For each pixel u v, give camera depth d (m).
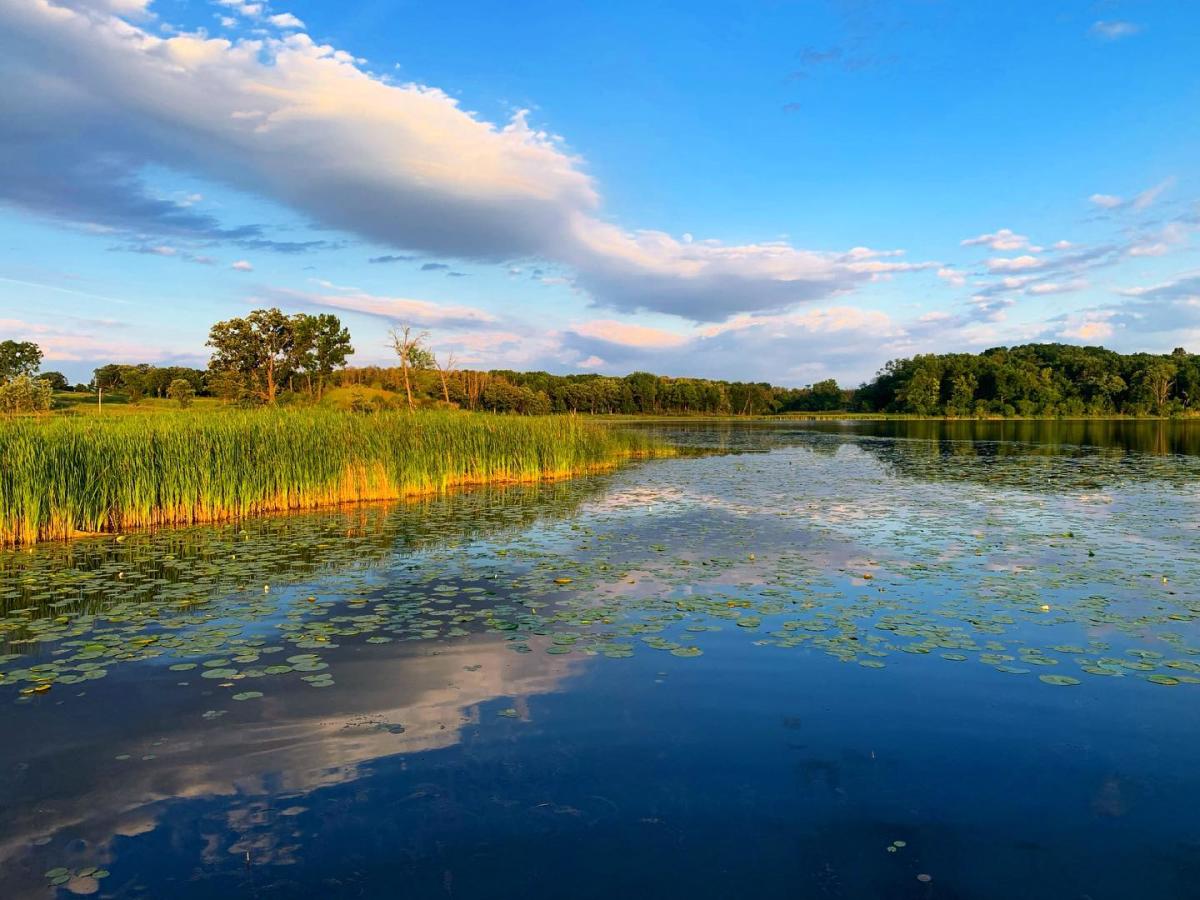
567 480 23.34
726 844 4.11
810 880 3.79
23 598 9.05
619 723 5.60
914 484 21.69
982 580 9.86
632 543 12.57
